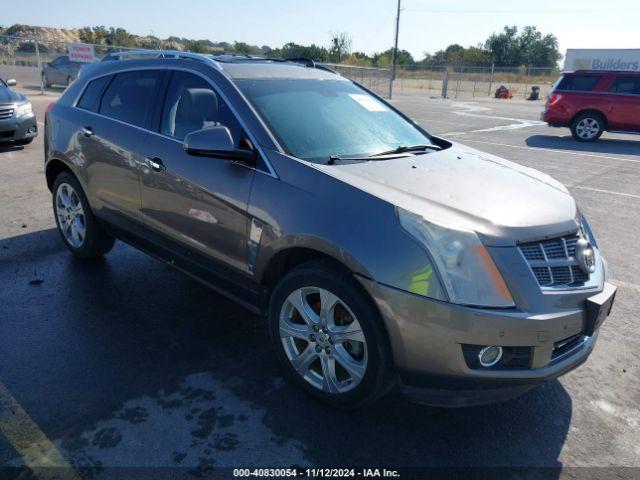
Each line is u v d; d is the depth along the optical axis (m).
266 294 3.23
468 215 2.63
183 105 3.68
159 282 4.52
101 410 2.88
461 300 2.44
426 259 2.47
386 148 3.59
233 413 2.90
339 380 2.91
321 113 3.61
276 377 3.25
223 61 3.82
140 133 3.88
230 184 3.19
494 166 3.54
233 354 3.48
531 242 2.62
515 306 2.49
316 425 2.84
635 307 4.40
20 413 2.83
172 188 3.56
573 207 3.04
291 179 2.96
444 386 2.56
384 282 2.52
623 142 14.27
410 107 22.92
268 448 2.66
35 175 8.00
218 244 3.34
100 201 4.31
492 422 2.94
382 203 2.65
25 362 3.29
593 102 13.73
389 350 2.65
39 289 4.30
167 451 2.61
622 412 3.07
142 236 4.00
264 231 3.00
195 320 3.91
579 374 3.45
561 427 2.93
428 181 3.00
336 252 2.66
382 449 2.70
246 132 3.25
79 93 4.63
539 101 31.14
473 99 30.53
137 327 3.78
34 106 16.31
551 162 10.70
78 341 3.56
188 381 3.17
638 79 13.38
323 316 2.84
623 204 7.50
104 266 4.82
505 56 67.69
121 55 4.55
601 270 2.95
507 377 2.52
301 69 4.11
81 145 4.39
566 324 2.56
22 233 5.58
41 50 28.33
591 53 31.16
